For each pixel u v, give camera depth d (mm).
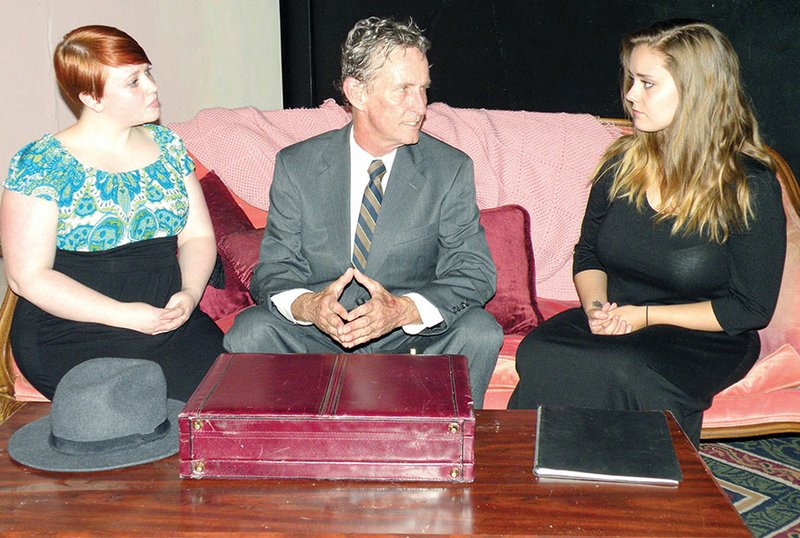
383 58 2045
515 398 2211
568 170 2721
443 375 1660
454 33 3510
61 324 2170
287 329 2180
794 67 3125
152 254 2240
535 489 1464
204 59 3869
